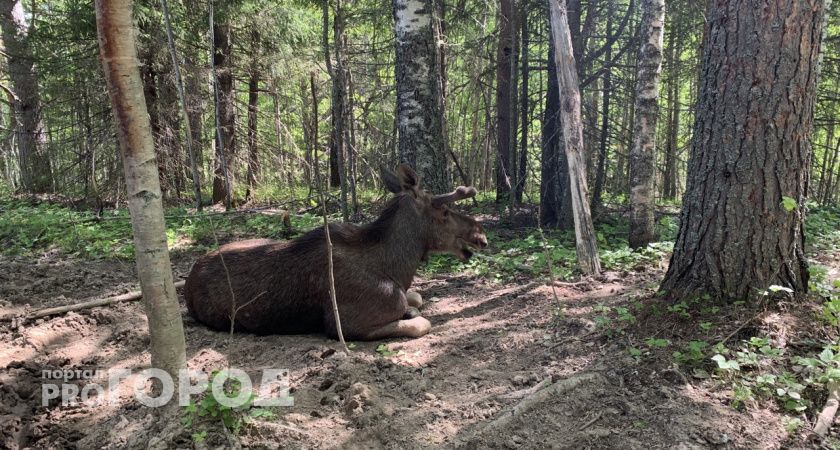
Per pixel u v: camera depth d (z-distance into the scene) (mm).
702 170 4645
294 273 5395
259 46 16219
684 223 4859
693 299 4641
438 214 5840
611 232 10391
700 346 3994
